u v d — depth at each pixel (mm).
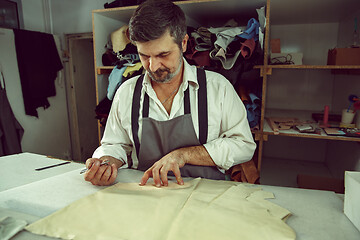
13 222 613
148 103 1047
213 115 1023
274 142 2822
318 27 2492
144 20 729
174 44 796
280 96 2738
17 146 2572
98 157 992
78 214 641
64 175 922
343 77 2305
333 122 2082
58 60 3006
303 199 740
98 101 2279
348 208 635
